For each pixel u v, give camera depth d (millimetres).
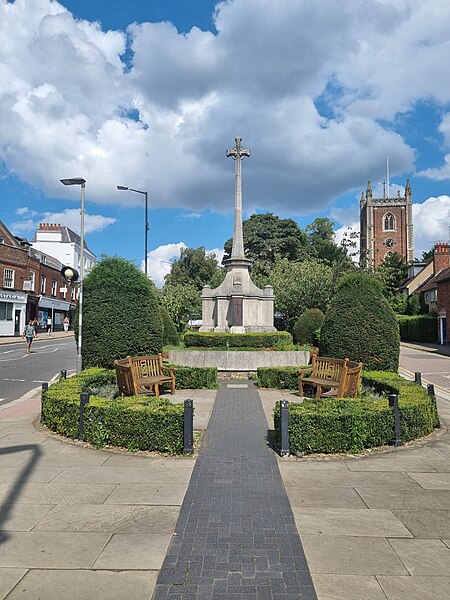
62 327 52062
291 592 3133
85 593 3127
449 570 3414
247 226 54688
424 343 38781
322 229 65062
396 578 3301
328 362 10727
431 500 4734
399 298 47938
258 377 12484
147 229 27094
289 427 6309
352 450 6363
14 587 3193
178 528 4074
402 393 8047
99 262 13227
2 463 5914
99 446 6613
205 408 9531
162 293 30219
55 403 7465
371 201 74625
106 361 12289
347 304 11828
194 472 5574
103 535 3947
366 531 4027
